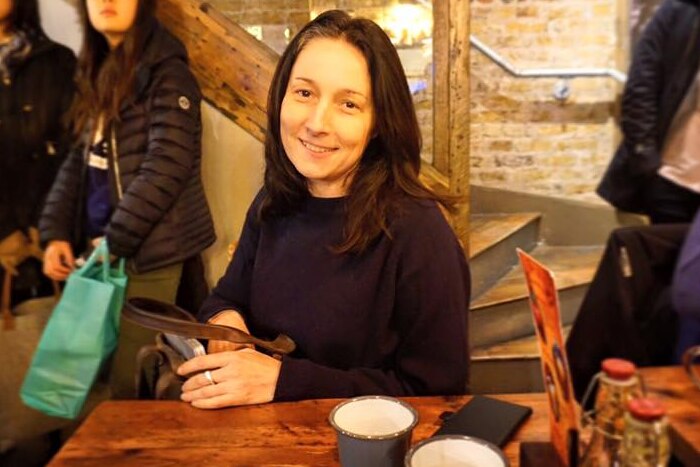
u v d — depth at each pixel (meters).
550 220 3.84
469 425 1.09
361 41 1.25
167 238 2.11
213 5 2.49
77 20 2.46
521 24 3.85
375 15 2.44
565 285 3.07
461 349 1.30
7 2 2.21
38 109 2.29
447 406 1.20
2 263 2.32
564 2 3.81
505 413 1.13
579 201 3.85
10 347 2.27
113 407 1.22
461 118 2.46
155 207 2.02
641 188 2.79
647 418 0.67
